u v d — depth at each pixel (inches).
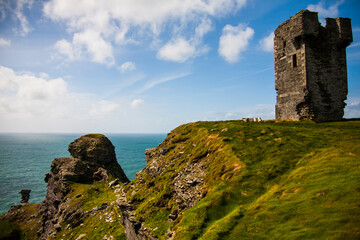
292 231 460.4
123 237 1675.7
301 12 1416.1
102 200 2787.9
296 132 1125.1
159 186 1321.4
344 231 390.3
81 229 2202.3
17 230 3053.6
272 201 622.2
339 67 1477.6
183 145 1620.3
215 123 1827.0
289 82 1528.1
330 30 1460.4
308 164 741.9
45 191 4950.8
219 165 1012.5
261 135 1171.3
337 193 507.2
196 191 989.2
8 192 4726.9
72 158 3919.8
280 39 1611.7
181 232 701.9
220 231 577.0
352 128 1109.7
